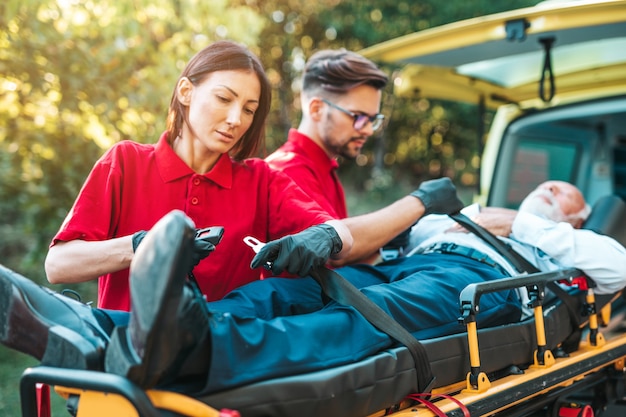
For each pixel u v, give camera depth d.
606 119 5.35
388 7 14.45
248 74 2.62
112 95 6.12
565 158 5.50
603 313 3.64
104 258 2.40
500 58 4.54
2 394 5.21
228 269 2.76
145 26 6.43
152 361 1.83
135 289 1.80
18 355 6.19
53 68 5.95
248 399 1.95
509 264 3.22
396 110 15.20
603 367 3.52
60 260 2.45
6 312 2.09
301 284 2.76
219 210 2.75
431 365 2.48
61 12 6.03
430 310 2.62
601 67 4.86
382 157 15.16
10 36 5.79
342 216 3.76
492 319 2.86
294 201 2.86
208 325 1.93
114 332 1.92
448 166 16.19
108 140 6.35
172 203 2.69
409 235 3.68
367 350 2.29
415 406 2.40
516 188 5.34
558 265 3.38
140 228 2.66
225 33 7.01
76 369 1.96
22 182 6.56
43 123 6.30
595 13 3.71
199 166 2.75
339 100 3.56
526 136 5.33
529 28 3.91
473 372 2.56
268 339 2.06
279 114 15.35
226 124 2.60
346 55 3.63
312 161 3.56
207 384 1.90
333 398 2.09
